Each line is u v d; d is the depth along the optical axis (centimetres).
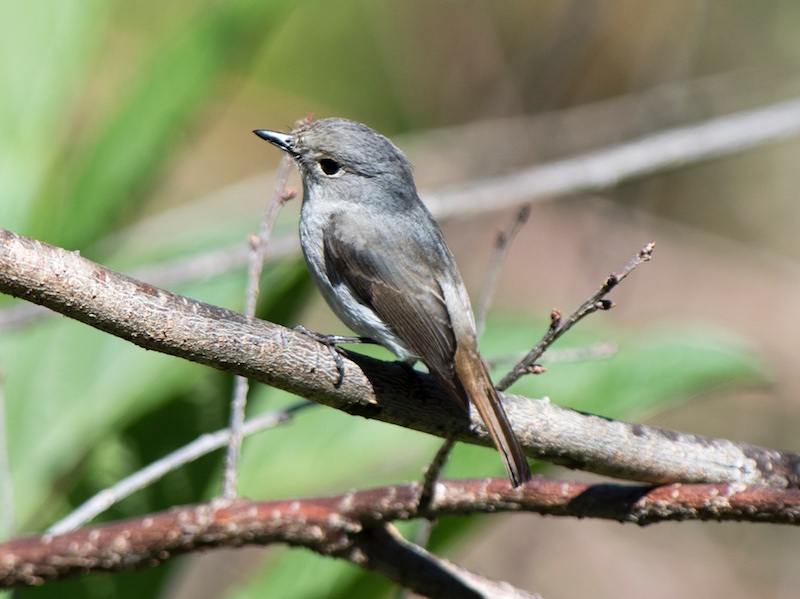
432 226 893
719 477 716
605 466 708
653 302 1833
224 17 1155
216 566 1347
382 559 734
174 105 1155
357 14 1861
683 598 1562
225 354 615
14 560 673
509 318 1104
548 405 702
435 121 1839
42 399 974
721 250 1920
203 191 1862
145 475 732
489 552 1531
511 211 1873
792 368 1770
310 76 1900
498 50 1806
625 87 1838
